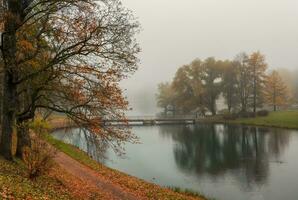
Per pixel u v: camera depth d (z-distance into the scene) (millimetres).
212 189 27188
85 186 19703
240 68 83188
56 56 15523
